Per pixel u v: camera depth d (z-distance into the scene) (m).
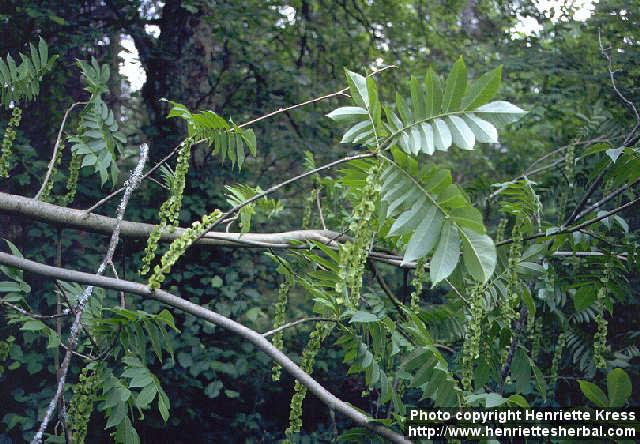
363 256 2.14
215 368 6.70
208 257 7.38
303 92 8.43
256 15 7.98
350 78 2.06
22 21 6.98
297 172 8.76
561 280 4.11
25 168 6.83
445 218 1.87
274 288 8.18
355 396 7.59
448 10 10.28
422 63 9.88
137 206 7.23
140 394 2.29
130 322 2.37
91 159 2.92
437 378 2.40
